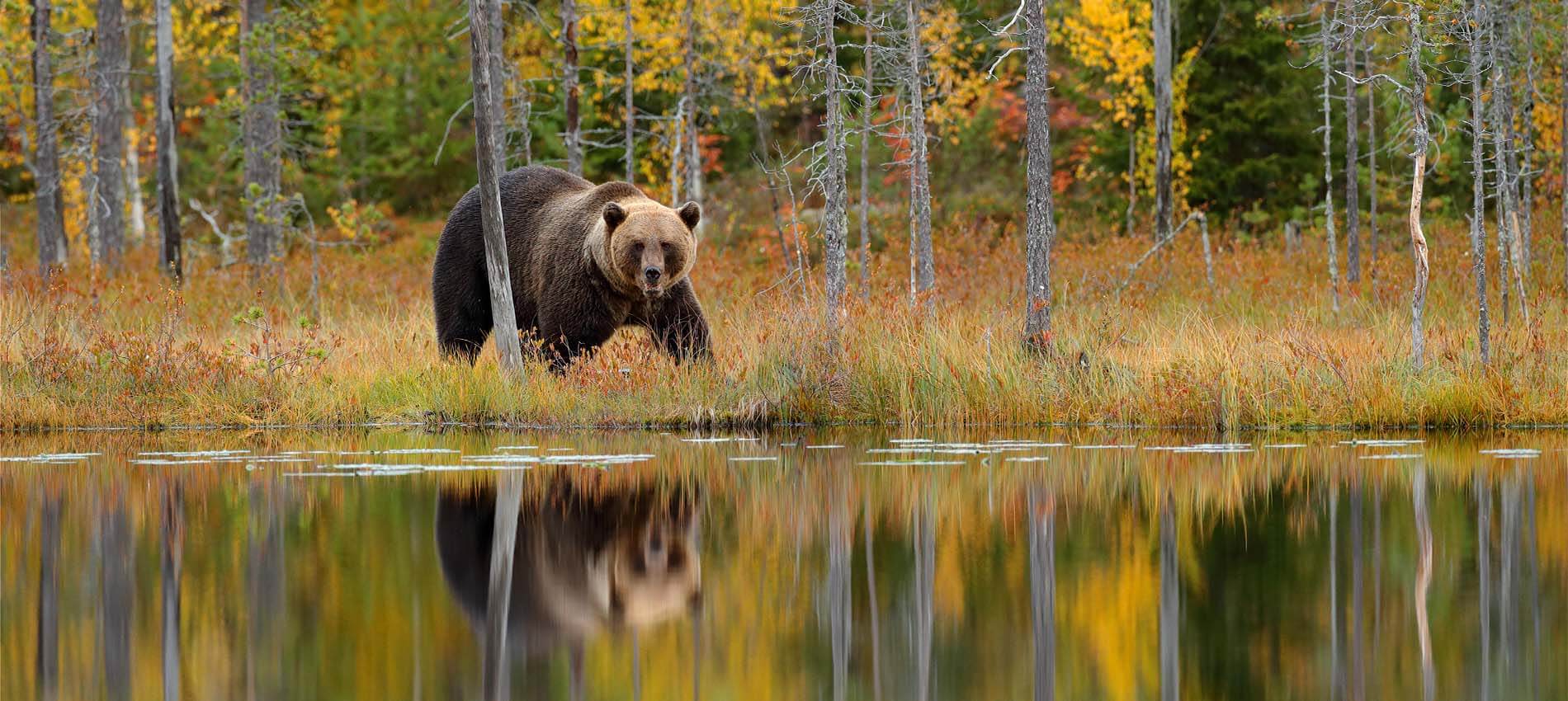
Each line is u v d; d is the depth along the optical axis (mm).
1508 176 22438
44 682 6609
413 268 27766
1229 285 23391
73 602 8148
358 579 8688
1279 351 16656
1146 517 10547
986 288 23500
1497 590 8281
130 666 6859
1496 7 19734
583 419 16125
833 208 18406
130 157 38031
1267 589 8328
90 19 35000
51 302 20328
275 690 6457
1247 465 12797
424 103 37469
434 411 16453
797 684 6621
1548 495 11141
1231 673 6703
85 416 16484
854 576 8766
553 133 34031
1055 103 33969
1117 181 32688
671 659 7023
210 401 16750
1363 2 18062
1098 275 24156
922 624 7609
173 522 10422
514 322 16406
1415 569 8797
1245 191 30562
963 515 10695
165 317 19766
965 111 32531
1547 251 23766
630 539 9875
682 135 29734
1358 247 24266
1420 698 6297
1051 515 10625
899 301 17641
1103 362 16938
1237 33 29531
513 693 6422
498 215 16203
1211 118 29391
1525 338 16719
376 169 36938
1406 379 15898
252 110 27562
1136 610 7879
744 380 16531
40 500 11281
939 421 16234
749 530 10195
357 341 18906
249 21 28047
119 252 30266
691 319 16625
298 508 10898
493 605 8086
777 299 18984
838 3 19391
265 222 24531
